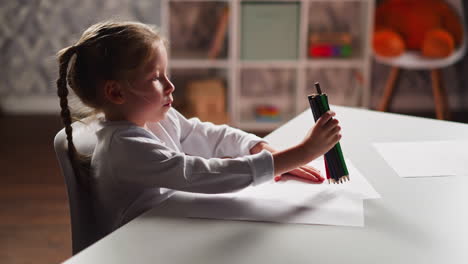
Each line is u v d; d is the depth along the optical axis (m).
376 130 1.29
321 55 3.20
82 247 1.05
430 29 3.08
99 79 0.95
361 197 0.93
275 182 1.01
